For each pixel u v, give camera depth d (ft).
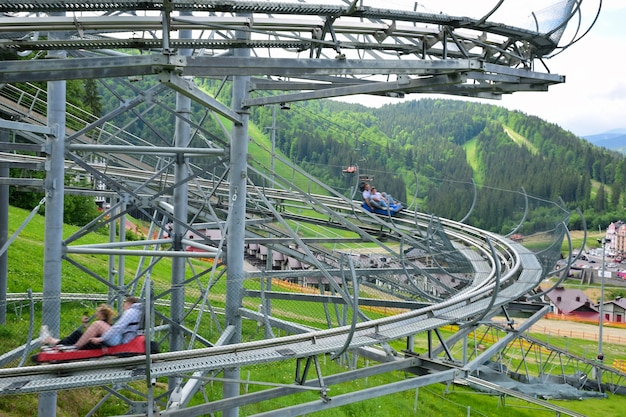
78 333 34.96
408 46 48.44
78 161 48.55
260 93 249.75
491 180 279.90
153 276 116.78
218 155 51.78
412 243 74.90
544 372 133.18
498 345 53.31
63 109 47.44
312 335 41.11
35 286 82.17
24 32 41.83
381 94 49.73
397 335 43.68
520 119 636.48
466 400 93.04
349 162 125.49
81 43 37.60
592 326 229.86
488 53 51.16
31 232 115.34
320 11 39.01
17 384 31.12
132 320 35.17
